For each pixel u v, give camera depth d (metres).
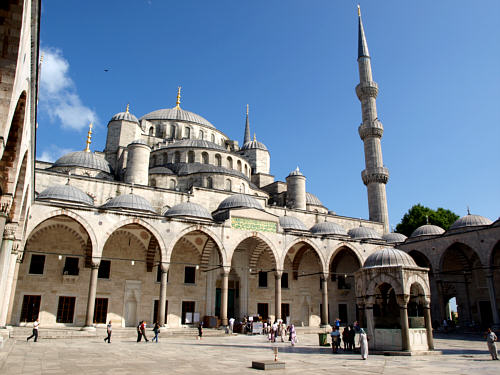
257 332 34.66
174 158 48.62
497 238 36.94
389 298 22.98
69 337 27.02
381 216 53.59
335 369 14.84
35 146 19.20
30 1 9.63
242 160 51.31
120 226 31.52
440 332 38.94
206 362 16.59
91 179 37.12
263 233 37.50
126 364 15.46
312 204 53.75
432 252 42.44
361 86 57.66
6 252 18.25
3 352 17.22
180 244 38.88
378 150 55.44
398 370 14.58
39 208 28.86
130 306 35.78
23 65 10.34
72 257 34.41
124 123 50.47
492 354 18.28
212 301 38.81
